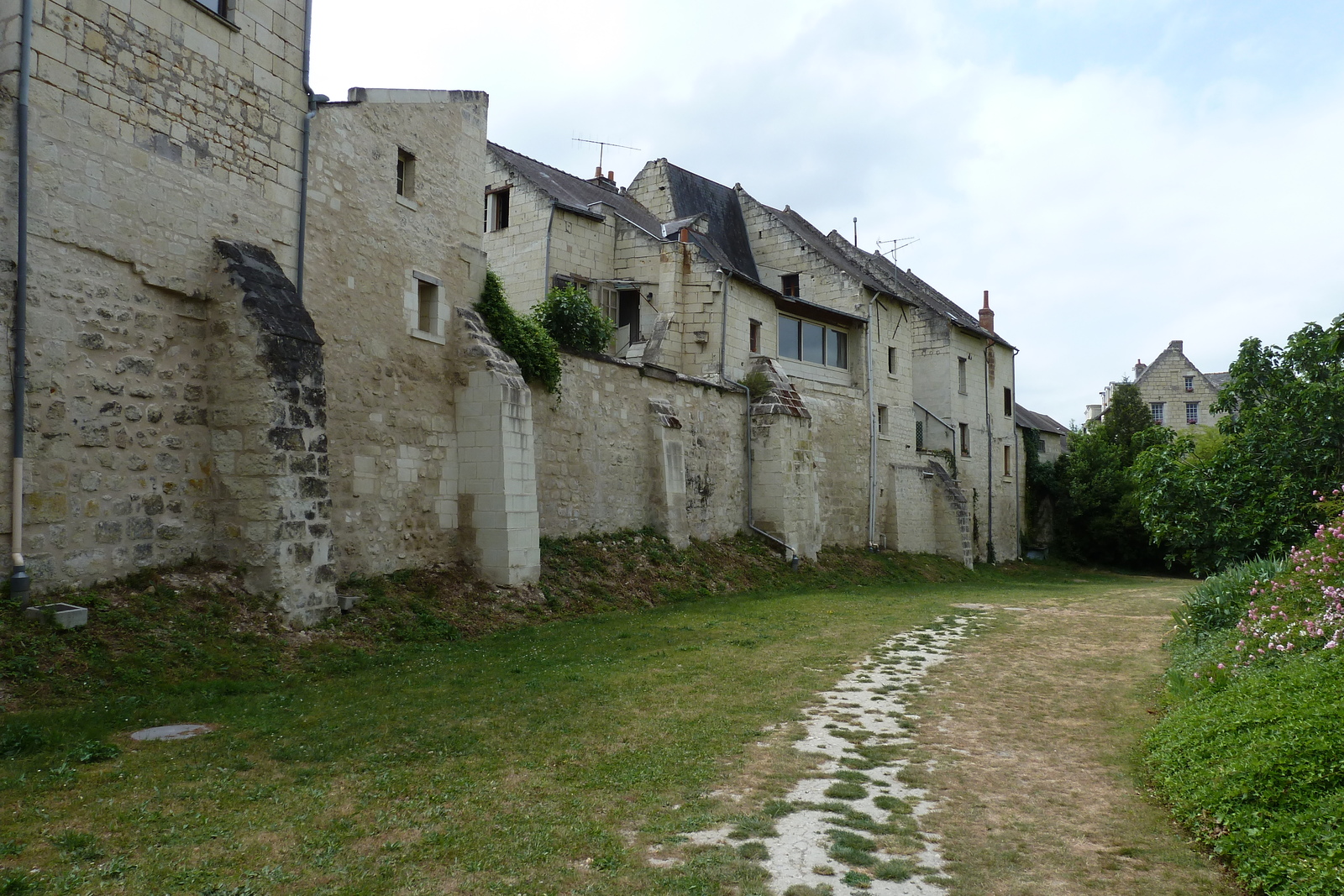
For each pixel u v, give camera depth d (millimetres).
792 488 20953
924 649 10891
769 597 16703
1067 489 36688
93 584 8203
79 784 5023
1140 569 35219
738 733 6625
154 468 8852
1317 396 11656
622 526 16938
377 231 12125
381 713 6859
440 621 10914
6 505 7523
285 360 9414
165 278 9062
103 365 8430
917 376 31344
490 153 21844
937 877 4156
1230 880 4145
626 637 10930
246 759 5598
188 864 3988
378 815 4703
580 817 4777
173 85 9258
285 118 10711
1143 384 49750
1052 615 15133
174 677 7477
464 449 13188
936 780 5633
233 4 10086
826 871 4180
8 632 7059
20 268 7672
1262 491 12312
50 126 8031
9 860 3955
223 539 9266
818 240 30938
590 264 21422
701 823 4727
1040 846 4566
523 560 13078
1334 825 4074
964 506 28844
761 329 22328
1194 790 5004
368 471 11664
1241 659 7465
